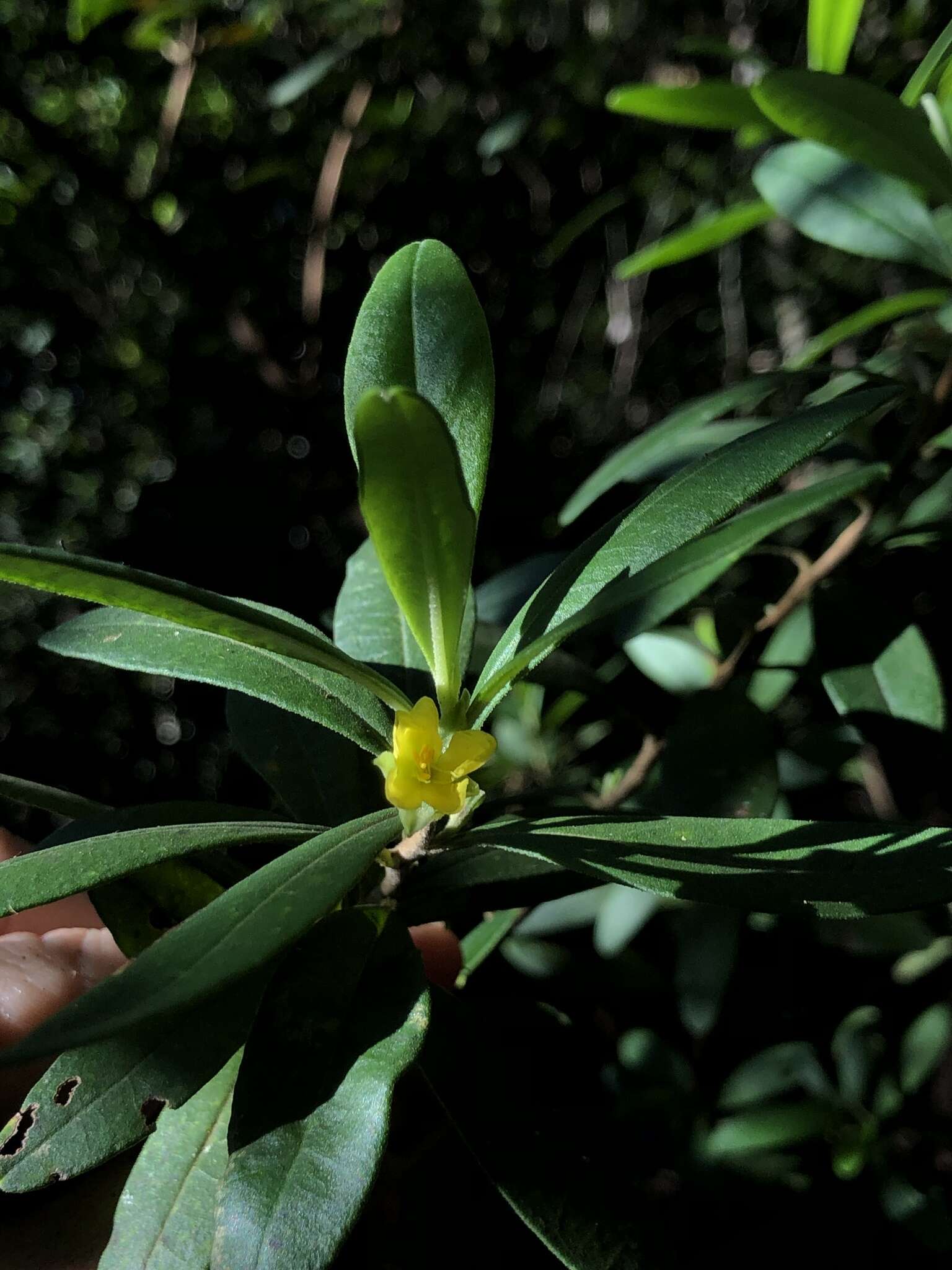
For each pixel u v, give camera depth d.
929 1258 0.29
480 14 0.54
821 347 0.25
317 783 0.17
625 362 0.61
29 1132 0.12
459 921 0.25
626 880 0.12
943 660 0.31
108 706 0.60
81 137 0.57
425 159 0.60
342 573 0.56
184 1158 0.14
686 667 0.28
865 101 0.18
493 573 0.57
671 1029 0.36
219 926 0.10
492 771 0.18
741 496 0.12
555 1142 0.14
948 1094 0.35
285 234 0.57
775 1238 0.30
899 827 0.12
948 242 0.22
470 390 0.13
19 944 0.20
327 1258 0.11
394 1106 0.18
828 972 0.38
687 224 0.60
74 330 0.62
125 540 0.58
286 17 0.49
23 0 0.51
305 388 0.54
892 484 0.21
